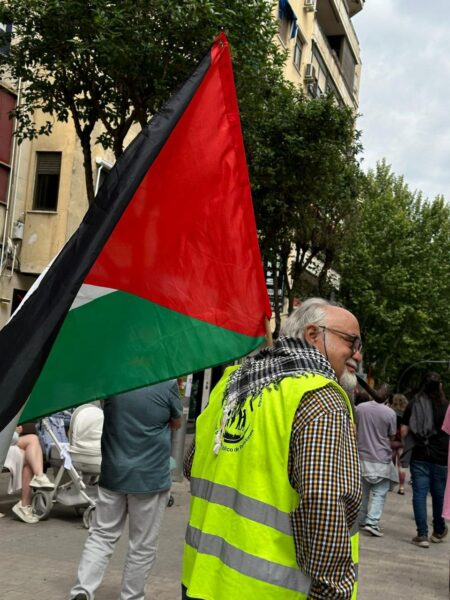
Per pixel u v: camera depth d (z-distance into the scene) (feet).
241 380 8.15
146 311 8.71
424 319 117.39
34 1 35.73
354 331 8.33
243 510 7.24
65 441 27.43
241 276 9.01
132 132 63.77
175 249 8.83
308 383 7.39
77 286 7.75
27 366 7.47
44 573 19.38
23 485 26.37
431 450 29.81
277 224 61.82
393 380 160.15
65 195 60.23
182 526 27.89
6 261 58.44
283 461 7.20
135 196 8.64
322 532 6.75
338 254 78.38
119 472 15.97
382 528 33.63
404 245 115.65
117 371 8.56
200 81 8.84
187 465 9.28
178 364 8.72
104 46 33.40
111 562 21.44
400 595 21.27
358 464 7.16
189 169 8.82
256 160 54.13
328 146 55.83
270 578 6.98
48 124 42.63
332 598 6.72
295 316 8.46
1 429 7.27
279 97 55.52
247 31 36.99
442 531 30.83
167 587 19.20
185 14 33.63
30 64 39.81
